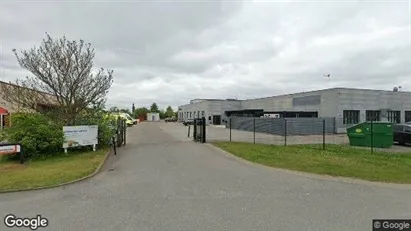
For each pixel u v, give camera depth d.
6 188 7.85
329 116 36.53
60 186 8.20
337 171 10.02
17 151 12.12
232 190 7.65
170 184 8.33
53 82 16.48
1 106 22.64
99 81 17.62
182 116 95.94
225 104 66.00
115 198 6.95
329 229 4.98
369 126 19.09
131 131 35.50
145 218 5.55
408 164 11.52
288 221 5.36
